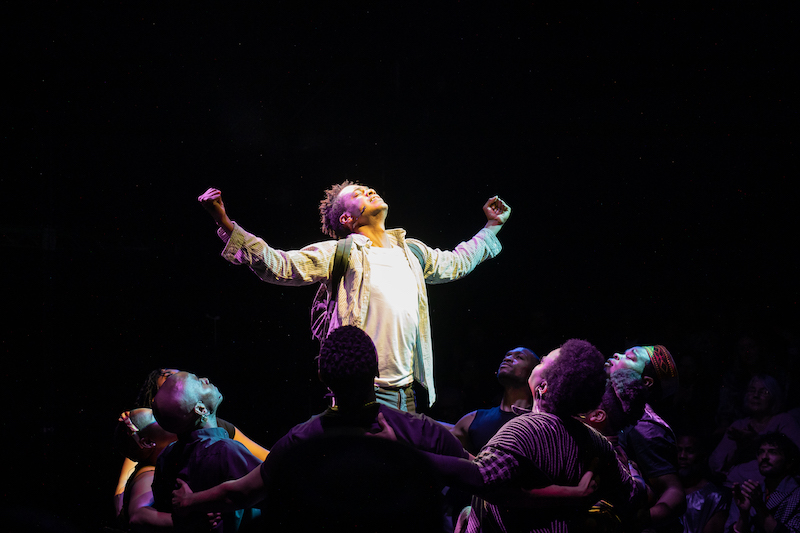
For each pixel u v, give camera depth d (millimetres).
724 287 7098
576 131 7598
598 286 7633
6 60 7375
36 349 8539
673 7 6918
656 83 7207
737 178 7070
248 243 3014
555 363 2422
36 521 2770
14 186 8070
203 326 8914
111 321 8758
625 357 2906
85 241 8500
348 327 2252
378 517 1877
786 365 5547
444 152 7887
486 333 7840
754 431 4992
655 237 7449
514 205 7883
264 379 8867
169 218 8516
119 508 3311
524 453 2254
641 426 2984
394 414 2254
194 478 2430
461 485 2131
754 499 4004
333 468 1897
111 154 8141
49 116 7828
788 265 6805
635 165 7473
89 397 8625
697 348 6203
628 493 2465
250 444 3248
